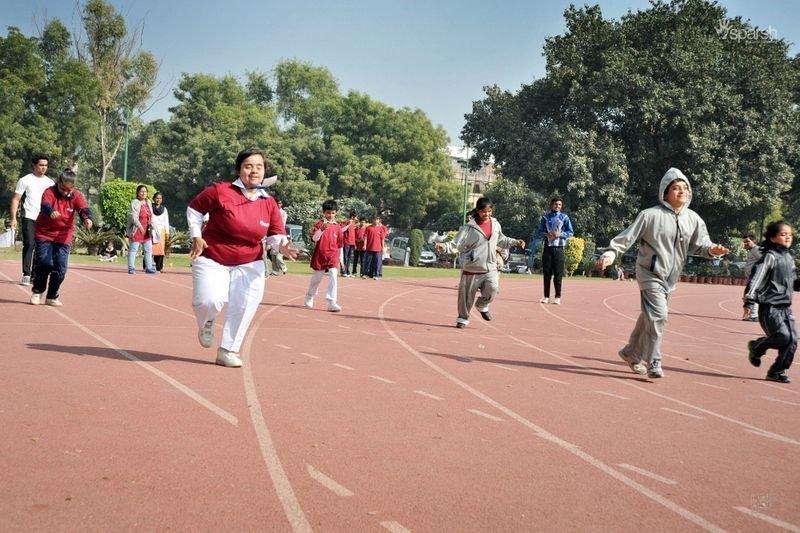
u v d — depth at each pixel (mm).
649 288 7727
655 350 7785
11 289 11883
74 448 4195
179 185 63062
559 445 4938
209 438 4543
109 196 26234
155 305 11344
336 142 65250
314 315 11586
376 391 6191
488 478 4152
